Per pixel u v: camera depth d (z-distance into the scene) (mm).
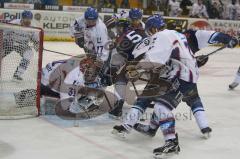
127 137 7746
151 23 7047
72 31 9977
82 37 9906
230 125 8859
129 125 7465
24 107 8820
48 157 6582
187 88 6922
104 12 22891
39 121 8375
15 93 8891
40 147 7004
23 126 8016
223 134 8219
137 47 7379
